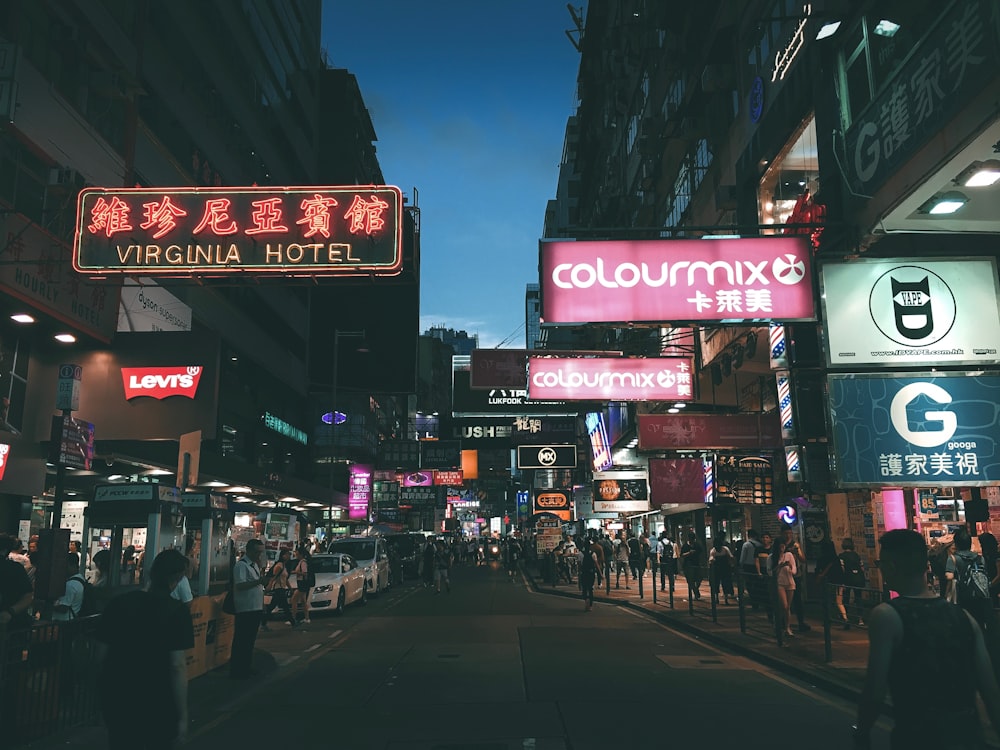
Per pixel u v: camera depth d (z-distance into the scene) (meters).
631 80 36.31
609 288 11.52
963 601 9.16
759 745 6.55
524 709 8.12
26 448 17.31
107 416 18.17
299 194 12.91
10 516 17.09
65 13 18.36
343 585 20.06
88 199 12.88
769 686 9.23
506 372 20.94
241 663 10.02
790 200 16.77
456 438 40.69
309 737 7.09
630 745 6.60
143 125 24.78
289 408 44.59
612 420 32.34
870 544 15.60
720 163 21.22
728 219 20.31
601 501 31.27
